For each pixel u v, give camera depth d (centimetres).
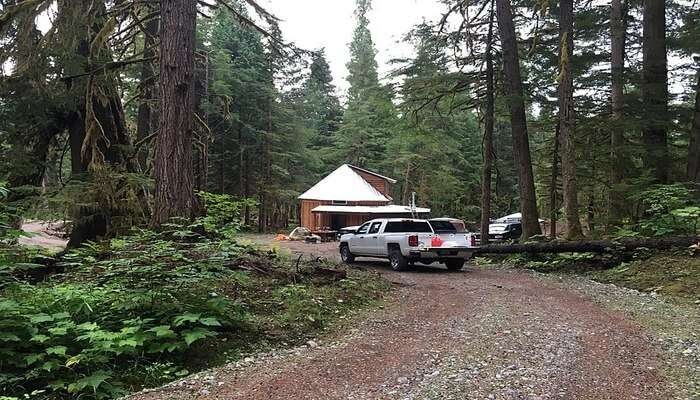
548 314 814
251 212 4703
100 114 1354
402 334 697
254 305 756
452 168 4894
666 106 1656
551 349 605
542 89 2083
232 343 619
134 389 500
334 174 3966
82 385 465
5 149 1202
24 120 1205
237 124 3938
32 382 493
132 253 652
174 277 631
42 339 491
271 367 544
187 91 909
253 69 3934
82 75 1208
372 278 1144
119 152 1387
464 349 611
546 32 1933
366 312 842
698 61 1730
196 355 582
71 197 1134
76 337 538
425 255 1454
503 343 634
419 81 1961
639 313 823
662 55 1666
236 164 4162
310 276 981
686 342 636
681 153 1925
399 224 1608
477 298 975
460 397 450
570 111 1553
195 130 1580
